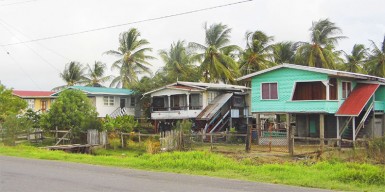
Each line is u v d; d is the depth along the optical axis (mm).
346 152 21516
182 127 30328
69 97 34125
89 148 30297
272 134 32531
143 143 30297
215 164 15172
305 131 34219
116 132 32281
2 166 15422
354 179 12234
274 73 32531
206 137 32375
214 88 39094
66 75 66000
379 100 33781
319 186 11273
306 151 24578
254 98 33562
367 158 19094
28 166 15438
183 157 17234
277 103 32312
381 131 33562
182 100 40062
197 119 38000
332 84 30344
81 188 10688
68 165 15859
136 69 58750
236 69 49750
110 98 45625
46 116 33469
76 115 33406
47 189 10523
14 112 36969
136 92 46156
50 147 28062
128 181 11906
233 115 39562
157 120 41719
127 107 47094
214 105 38656
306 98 31516
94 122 32594
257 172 13852
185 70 52156
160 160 16641
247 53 51938
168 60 53406
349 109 29875
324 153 21797
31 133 31484
